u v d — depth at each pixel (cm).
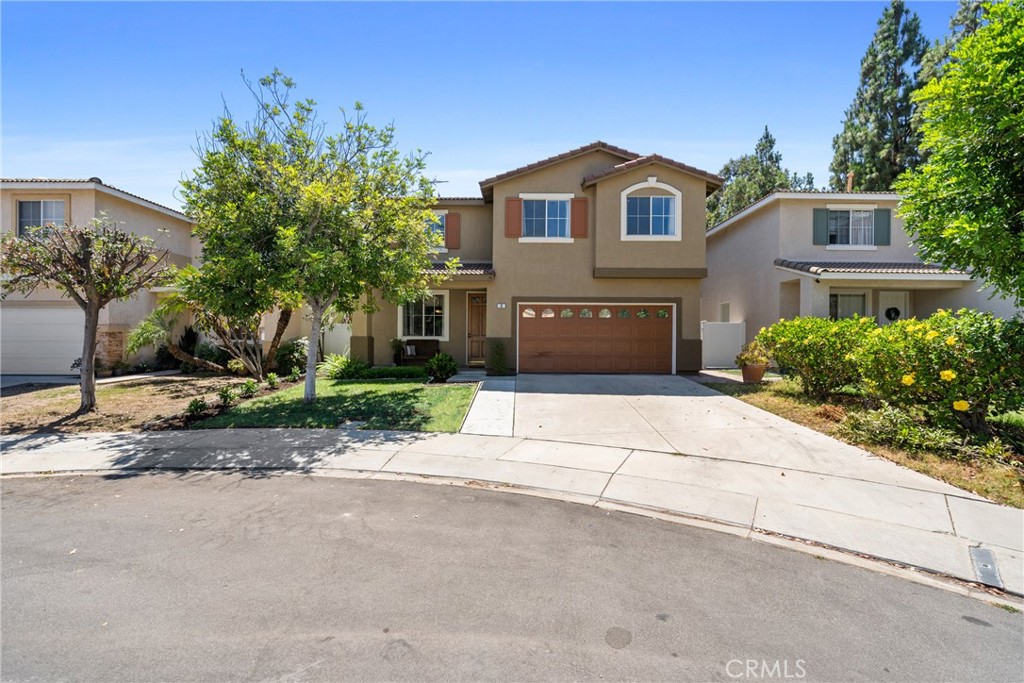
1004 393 705
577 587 386
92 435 862
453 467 686
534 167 1572
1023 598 383
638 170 1541
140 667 292
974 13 2423
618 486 613
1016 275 715
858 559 439
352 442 807
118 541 462
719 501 563
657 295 1577
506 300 1585
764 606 364
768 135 4219
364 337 1656
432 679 283
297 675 286
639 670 293
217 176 1007
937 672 297
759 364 1339
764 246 1848
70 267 1001
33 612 349
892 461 689
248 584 385
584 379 1439
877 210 1752
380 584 387
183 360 1655
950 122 716
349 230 1005
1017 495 561
